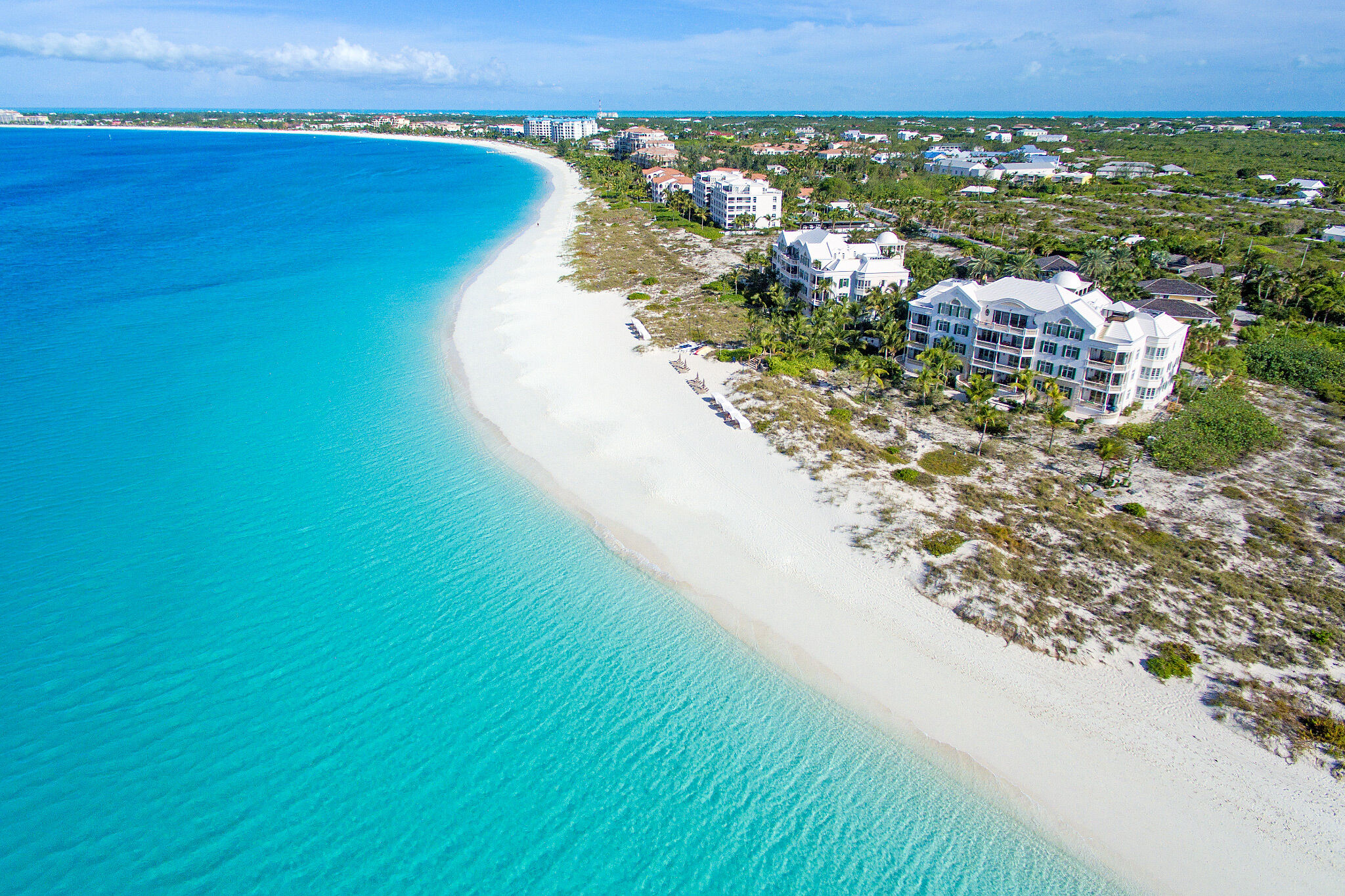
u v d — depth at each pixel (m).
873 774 38.50
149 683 42.69
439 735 40.28
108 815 35.44
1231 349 90.88
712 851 34.91
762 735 40.66
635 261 143.00
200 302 115.31
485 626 47.97
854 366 84.75
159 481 63.19
